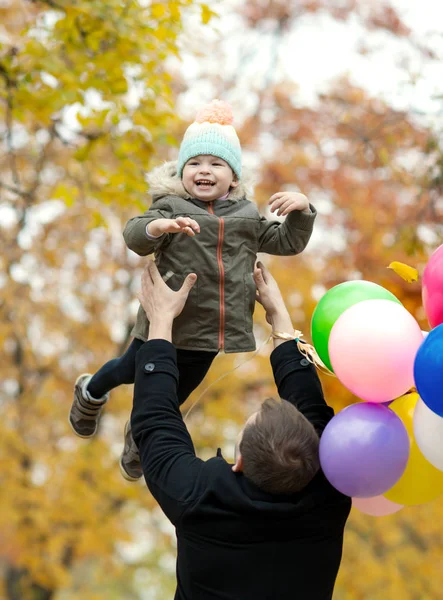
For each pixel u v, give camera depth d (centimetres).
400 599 1226
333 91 1055
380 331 299
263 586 288
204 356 355
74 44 672
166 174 354
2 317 1219
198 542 293
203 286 341
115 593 2214
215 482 290
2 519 1136
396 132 859
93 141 726
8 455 1164
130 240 333
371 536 1295
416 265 800
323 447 294
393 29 1074
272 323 349
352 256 948
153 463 302
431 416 296
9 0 920
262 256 1160
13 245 1162
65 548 1296
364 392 303
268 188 1156
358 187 1035
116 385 380
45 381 1262
